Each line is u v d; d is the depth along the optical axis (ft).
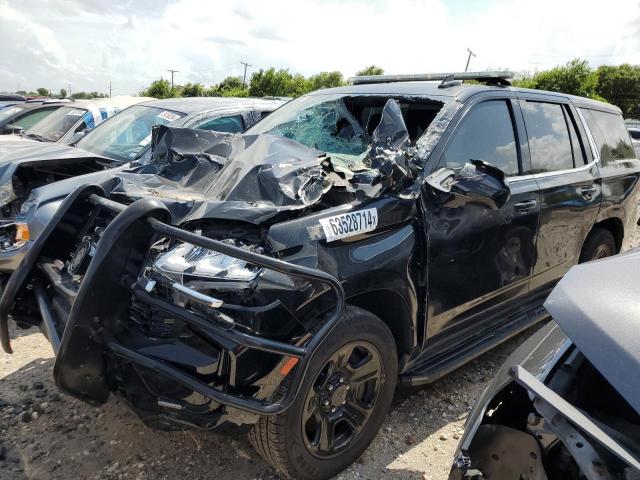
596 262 5.62
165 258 7.16
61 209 8.42
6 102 44.04
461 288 9.60
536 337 6.37
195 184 9.21
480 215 9.68
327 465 7.86
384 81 12.79
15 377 10.81
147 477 8.10
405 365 9.19
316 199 7.87
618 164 14.75
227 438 9.06
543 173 11.79
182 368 6.55
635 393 4.02
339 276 7.41
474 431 5.22
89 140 20.22
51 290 8.16
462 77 11.93
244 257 6.40
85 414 9.59
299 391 6.96
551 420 4.38
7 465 8.23
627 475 3.90
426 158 9.18
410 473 8.47
